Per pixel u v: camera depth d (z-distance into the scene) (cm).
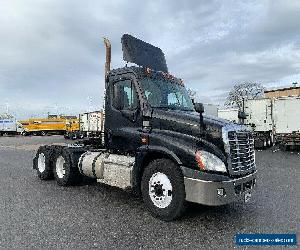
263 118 2439
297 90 4481
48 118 5278
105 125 734
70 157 851
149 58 749
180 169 543
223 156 534
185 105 721
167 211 553
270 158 1683
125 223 548
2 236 482
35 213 606
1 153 2095
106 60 810
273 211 623
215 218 578
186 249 440
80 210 628
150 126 627
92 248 438
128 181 640
